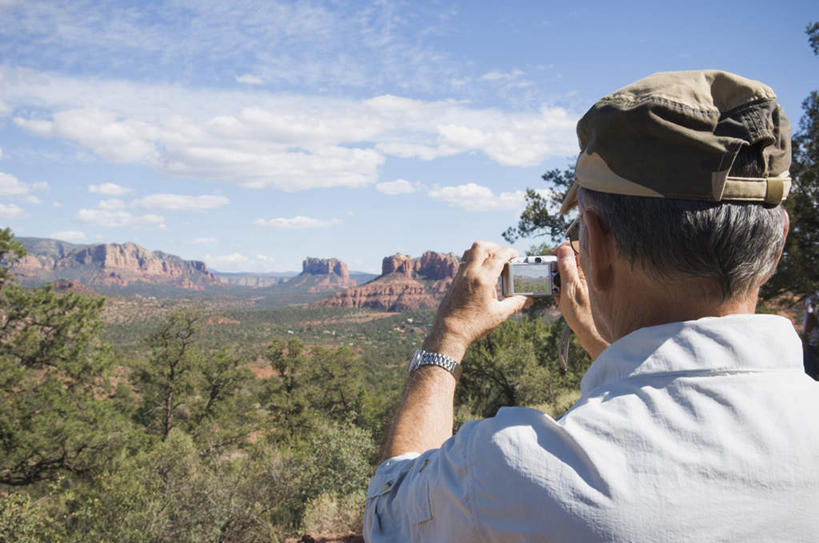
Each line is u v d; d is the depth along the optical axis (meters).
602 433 0.65
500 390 25.94
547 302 12.57
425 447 0.91
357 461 10.89
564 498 0.62
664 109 0.65
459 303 1.04
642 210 0.70
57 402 16.55
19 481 16.69
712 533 0.59
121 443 16.88
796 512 0.60
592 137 0.74
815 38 11.18
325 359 43.88
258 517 9.68
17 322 16.78
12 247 16.72
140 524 10.05
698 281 0.71
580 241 0.84
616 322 0.81
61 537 10.16
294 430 40.47
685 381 0.66
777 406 0.64
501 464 0.67
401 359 111.69
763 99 0.68
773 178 0.69
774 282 9.65
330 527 7.17
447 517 0.71
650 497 0.60
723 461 0.61
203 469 12.54
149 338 37.22
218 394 39.34
